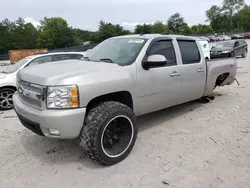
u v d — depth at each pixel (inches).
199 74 196.2
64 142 158.9
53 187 113.3
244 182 113.5
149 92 153.9
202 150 144.0
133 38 170.1
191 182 114.2
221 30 4035.4
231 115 203.8
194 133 168.6
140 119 197.5
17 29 3329.2
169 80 166.6
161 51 166.6
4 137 169.5
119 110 128.3
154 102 160.1
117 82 133.3
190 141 156.2
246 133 166.7
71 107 116.5
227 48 633.0
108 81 129.3
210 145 150.2
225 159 133.5
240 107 225.1
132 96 143.6
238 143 152.3
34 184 115.7
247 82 342.0
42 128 120.4
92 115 123.4
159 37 169.0
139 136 165.0
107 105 128.3
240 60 650.2
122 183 115.0
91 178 119.4
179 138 160.9
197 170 123.6
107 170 126.0
